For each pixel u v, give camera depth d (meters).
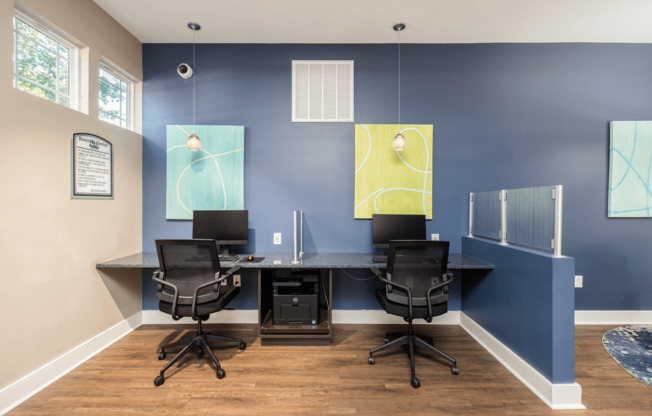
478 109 2.96
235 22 2.62
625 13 2.46
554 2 2.34
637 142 2.87
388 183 2.95
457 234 2.97
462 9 2.43
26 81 1.92
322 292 2.94
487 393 1.87
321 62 2.97
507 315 2.21
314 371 2.10
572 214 2.93
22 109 1.76
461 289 2.96
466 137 2.96
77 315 2.17
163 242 2.01
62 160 2.03
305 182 2.99
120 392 1.86
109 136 2.48
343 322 2.96
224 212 2.77
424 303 2.09
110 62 2.54
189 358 2.27
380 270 2.26
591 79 2.94
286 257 2.68
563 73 2.94
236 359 2.26
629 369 2.10
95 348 2.33
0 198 1.65
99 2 2.34
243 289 2.97
